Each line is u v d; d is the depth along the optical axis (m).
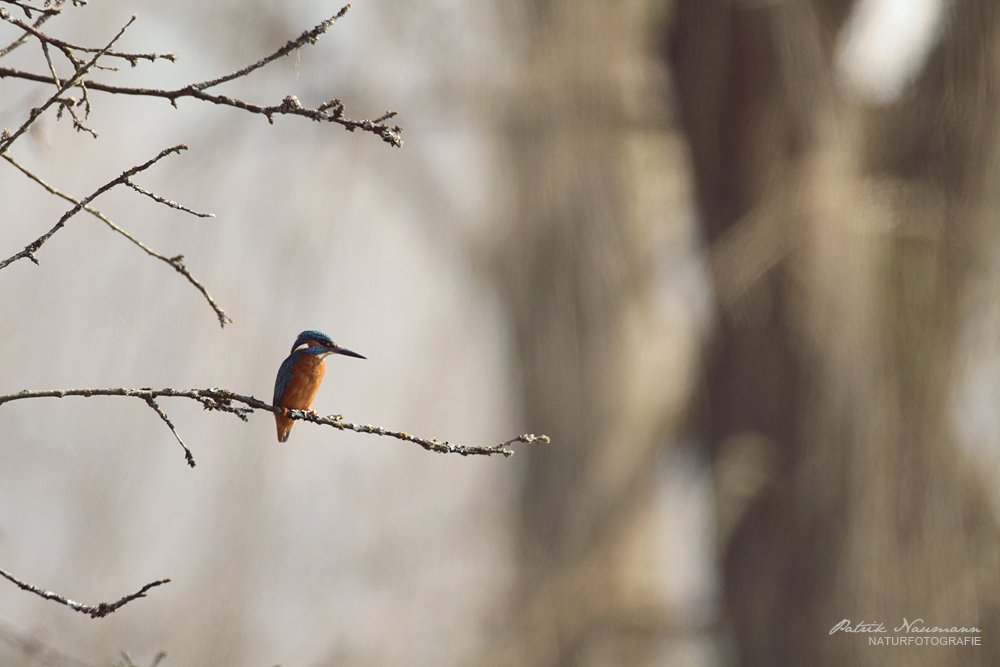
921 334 11.95
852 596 11.67
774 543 12.38
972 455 11.97
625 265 14.69
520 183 14.66
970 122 11.95
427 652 13.67
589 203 14.60
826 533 11.86
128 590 12.67
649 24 14.45
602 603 13.92
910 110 12.55
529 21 14.69
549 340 14.51
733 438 12.84
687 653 14.60
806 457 12.01
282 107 4.01
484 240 14.77
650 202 15.34
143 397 3.86
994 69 11.90
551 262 14.60
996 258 11.88
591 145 14.54
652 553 14.62
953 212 11.98
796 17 12.40
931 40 12.45
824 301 11.88
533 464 14.73
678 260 15.40
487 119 14.49
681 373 13.92
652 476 14.48
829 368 11.84
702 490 14.24
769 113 12.51
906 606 11.58
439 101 14.68
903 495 11.72
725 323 12.82
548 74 14.41
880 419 11.72
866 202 12.23
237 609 12.67
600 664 14.00
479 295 14.98
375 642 13.46
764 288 12.27
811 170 12.27
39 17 4.24
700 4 13.34
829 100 12.43
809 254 12.02
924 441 11.73
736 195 12.98
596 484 14.24
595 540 14.21
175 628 12.55
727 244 12.57
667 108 14.55
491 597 14.33
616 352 14.41
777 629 12.38
